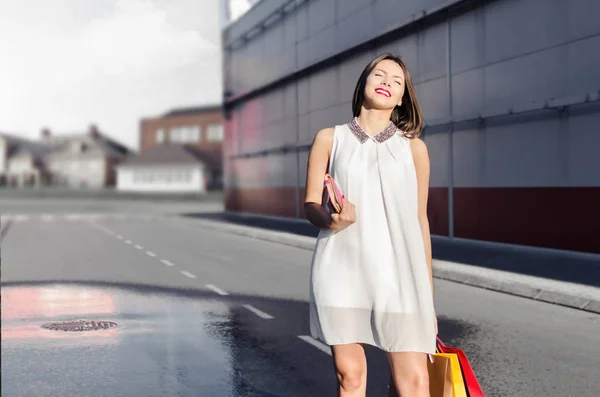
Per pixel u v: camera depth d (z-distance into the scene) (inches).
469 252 555.5
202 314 315.6
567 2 537.0
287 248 683.4
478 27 634.8
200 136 3270.2
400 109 102.1
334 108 949.2
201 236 846.5
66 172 3250.5
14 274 467.2
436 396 97.2
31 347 242.2
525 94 581.9
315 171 98.0
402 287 93.2
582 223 529.0
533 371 214.7
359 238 94.0
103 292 383.9
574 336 269.3
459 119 650.8
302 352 238.1
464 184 661.3
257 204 1296.8
